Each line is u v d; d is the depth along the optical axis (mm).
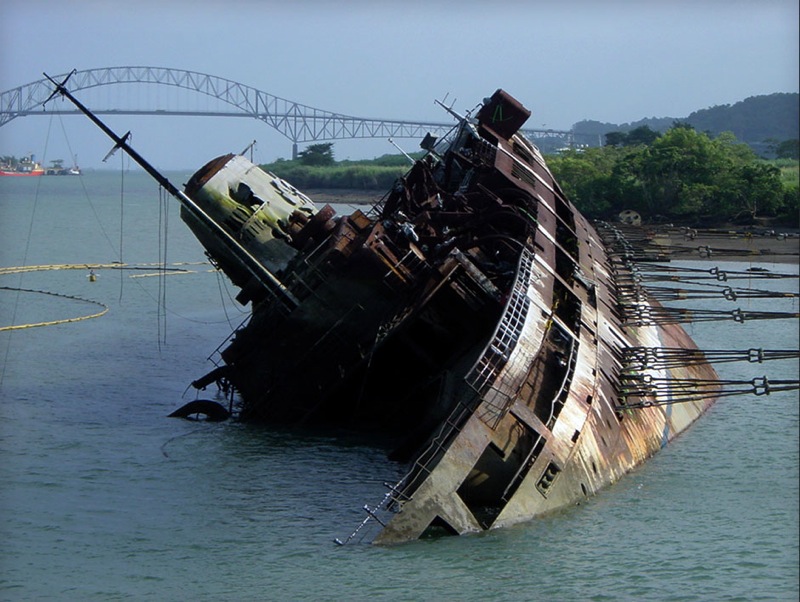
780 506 28266
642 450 33188
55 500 29125
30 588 23266
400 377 36594
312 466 32219
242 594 23125
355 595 23062
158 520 27672
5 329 56219
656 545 25781
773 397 42906
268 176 42188
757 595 23312
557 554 25250
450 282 35500
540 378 31016
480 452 26375
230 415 38094
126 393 42219
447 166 45562
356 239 36438
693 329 58719
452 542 25688
